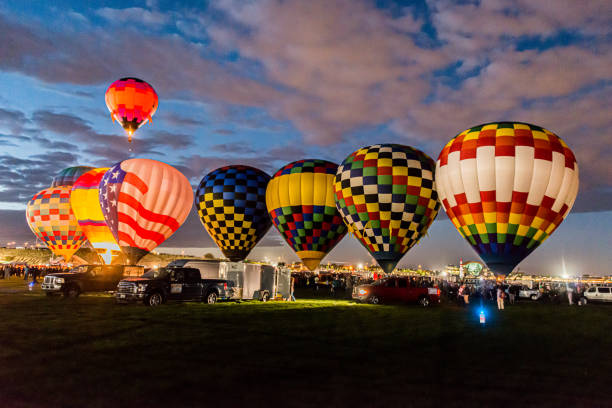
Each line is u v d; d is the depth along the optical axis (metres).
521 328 14.48
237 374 7.38
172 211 24.77
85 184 28.09
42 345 9.27
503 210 19.98
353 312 17.95
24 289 26.56
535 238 20.34
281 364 8.18
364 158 24.80
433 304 23.75
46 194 33.69
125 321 13.08
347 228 28.05
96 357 8.31
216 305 19.38
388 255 24.61
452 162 21.27
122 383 6.68
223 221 31.94
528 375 7.98
